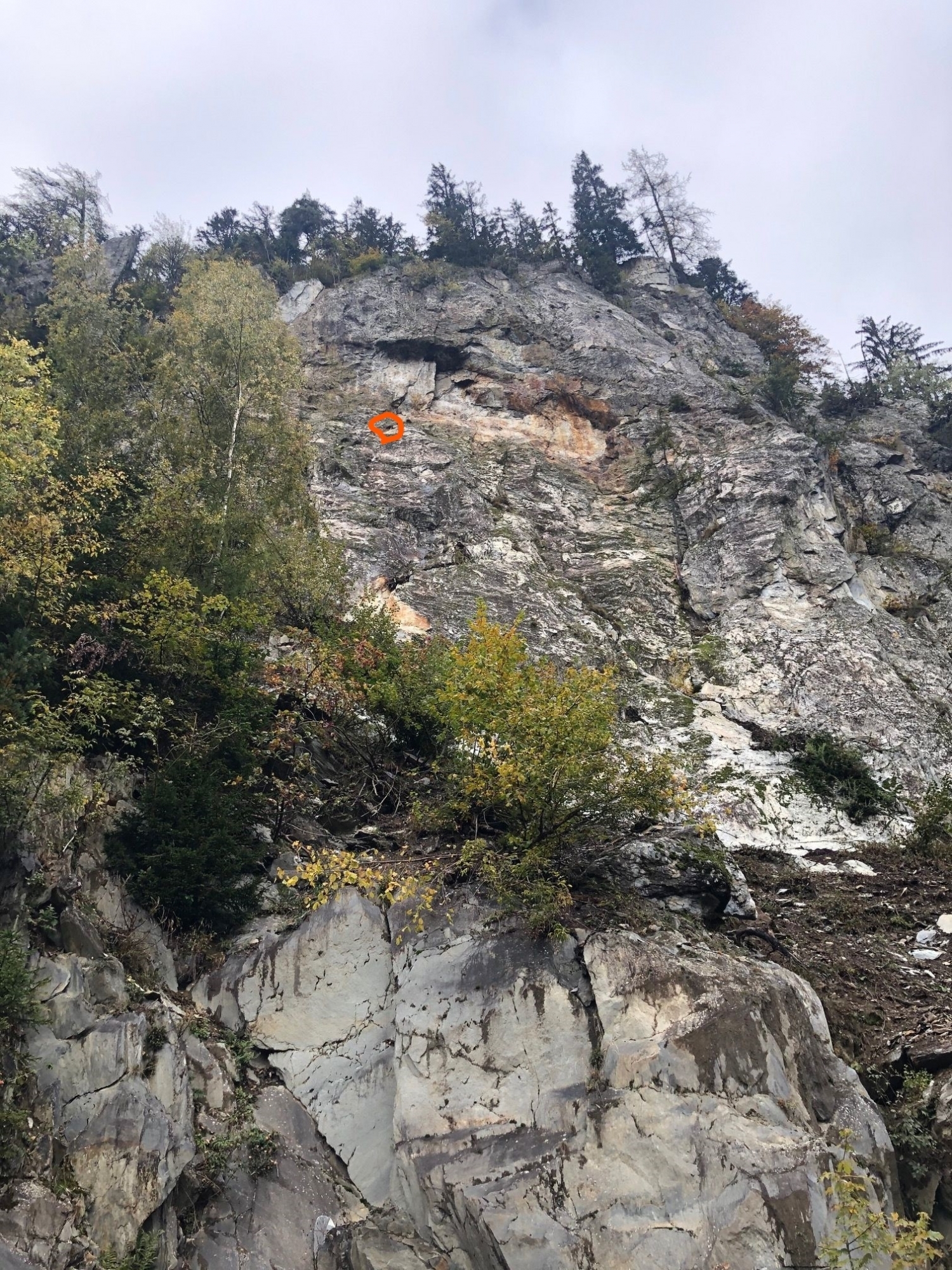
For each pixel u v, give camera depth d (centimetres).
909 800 1831
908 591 2744
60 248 4547
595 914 1056
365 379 3456
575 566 2606
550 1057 936
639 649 2300
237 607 1568
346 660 1508
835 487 3039
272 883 1157
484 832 1219
